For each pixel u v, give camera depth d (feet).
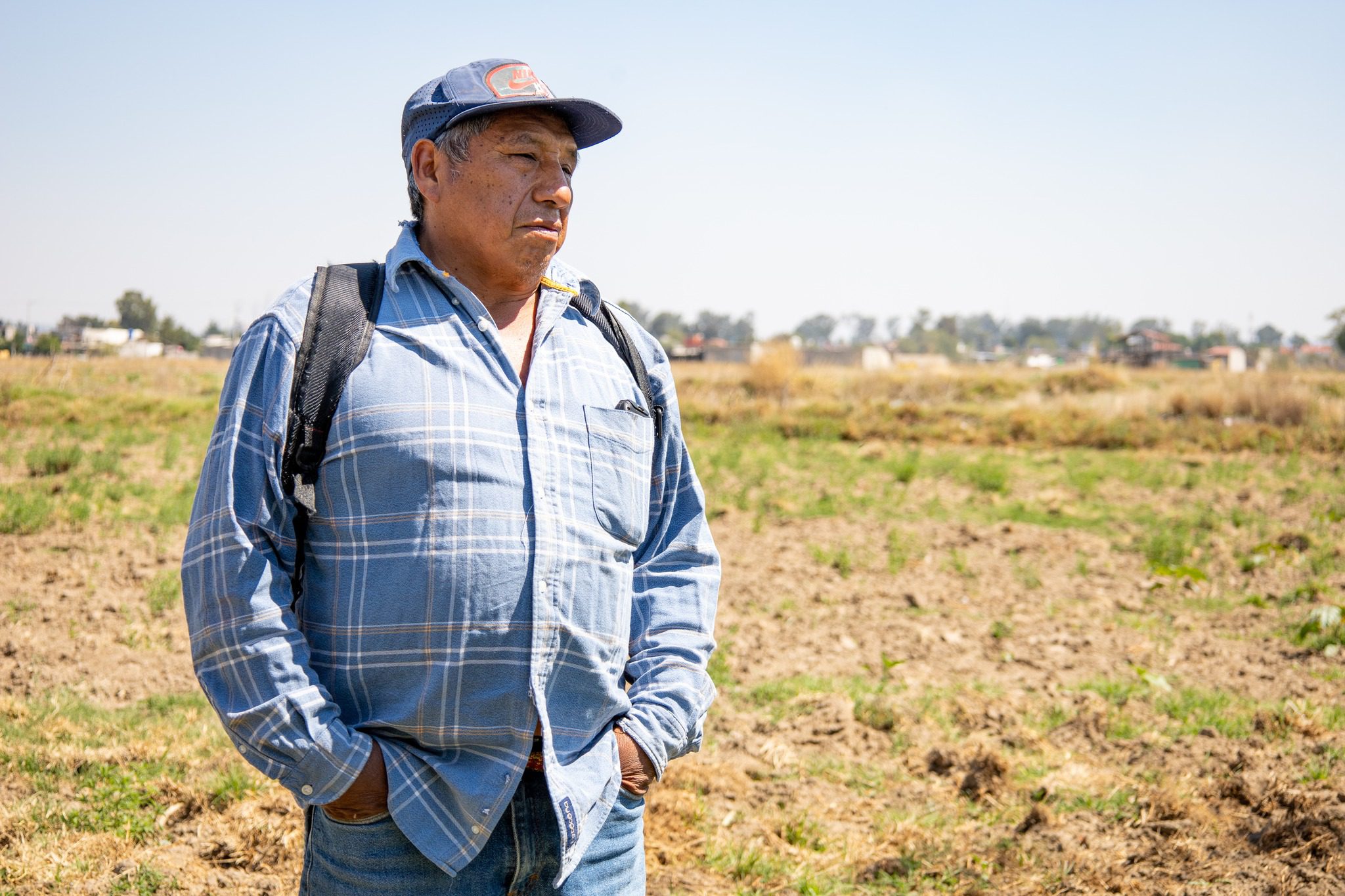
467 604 5.43
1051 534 33.35
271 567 5.34
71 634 19.84
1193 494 41.86
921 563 29.27
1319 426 61.93
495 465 5.56
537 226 5.97
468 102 5.84
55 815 12.30
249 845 11.74
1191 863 11.69
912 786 14.39
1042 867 11.89
